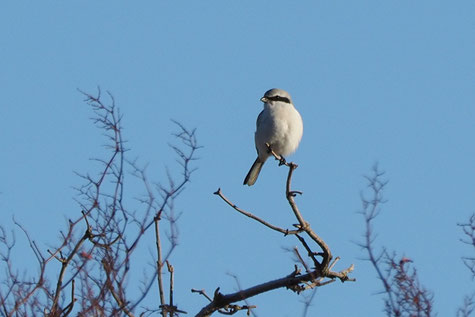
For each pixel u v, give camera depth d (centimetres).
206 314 1327
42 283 973
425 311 958
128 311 953
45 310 977
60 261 1004
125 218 1021
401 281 972
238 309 1320
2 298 957
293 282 1332
